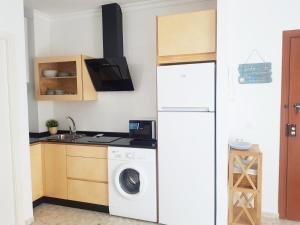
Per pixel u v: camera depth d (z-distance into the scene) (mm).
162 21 2518
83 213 2953
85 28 3594
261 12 2688
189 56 2469
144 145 2713
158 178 2625
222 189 2375
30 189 2748
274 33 2660
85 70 3277
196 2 3010
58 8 3412
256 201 2410
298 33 2576
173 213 2572
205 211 2449
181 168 2510
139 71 3316
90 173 2961
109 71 3197
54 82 3717
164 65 2580
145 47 3268
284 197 2734
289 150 2693
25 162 2684
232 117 2852
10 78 2490
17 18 2570
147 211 2697
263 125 2762
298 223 2658
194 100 2424
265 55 2705
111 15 3176
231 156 2395
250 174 2402
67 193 3092
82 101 3670
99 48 3539
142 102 3340
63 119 3803
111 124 3531
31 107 3613
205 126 2396
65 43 3730
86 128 3682
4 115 2459
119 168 2752
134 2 3191
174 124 2508
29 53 3549
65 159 3064
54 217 2861
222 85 2326
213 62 2379
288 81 2652
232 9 2758
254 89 2764
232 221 2469
